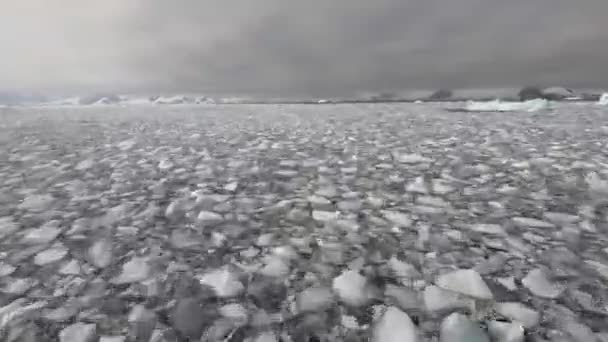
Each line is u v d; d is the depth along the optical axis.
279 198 3.99
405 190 4.20
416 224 3.23
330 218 3.40
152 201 3.91
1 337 1.88
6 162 5.67
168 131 9.35
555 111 13.59
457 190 4.15
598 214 3.34
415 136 7.95
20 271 2.49
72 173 5.05
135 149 6.79
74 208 3.70
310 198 3.98
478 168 5.05
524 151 6.00
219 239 2.99
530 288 2.23
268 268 2.53
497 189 4.13
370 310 2.09
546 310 2.03
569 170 4.76
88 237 3.03
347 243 2.89
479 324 1.95
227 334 1.89
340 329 1.94
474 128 8.98
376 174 4.90
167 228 3.22
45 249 2.81
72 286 2.32
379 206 3.70
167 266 2.56
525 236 2.94
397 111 16.41
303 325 1.97
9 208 3.69
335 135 8.35
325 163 5.57
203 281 2.37
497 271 2.43
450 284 2.28
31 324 1.97
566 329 1.88
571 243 2.80
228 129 9.73
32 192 4.20
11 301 2.16
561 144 6.47
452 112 15.05
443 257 2.64
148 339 1.86
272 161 5.75
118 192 4.23
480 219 3.30
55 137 8.20
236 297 2.21
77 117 14.09
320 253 2.74
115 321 2.00
